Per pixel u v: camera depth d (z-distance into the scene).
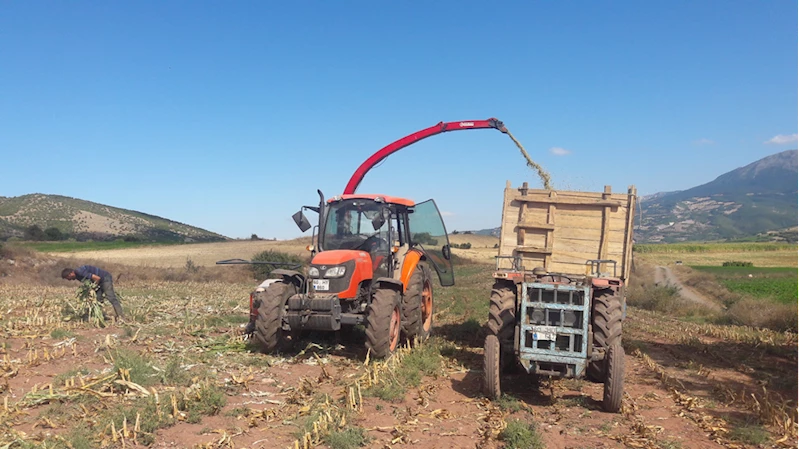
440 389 7.34
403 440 5.35
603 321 6.88
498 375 6.77
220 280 28.84
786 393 7.88
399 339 9.81
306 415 5.86
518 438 5.38
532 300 6.79
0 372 6.89
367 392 6.75
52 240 65.75
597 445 5.50
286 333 8.95
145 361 7.54
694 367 9.44
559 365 6.55
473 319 13.62
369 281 9.26
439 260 11.20
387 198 9.69
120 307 11.62
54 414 5.56
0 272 24.48
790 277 40.97
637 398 7.35
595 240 9.65
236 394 6.57
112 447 4.83
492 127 12.82
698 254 81.88
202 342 9.46
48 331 9.99
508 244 10.02
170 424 5.43
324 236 9.66
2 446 4.63
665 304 21.80
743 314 17.94
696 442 5.72
